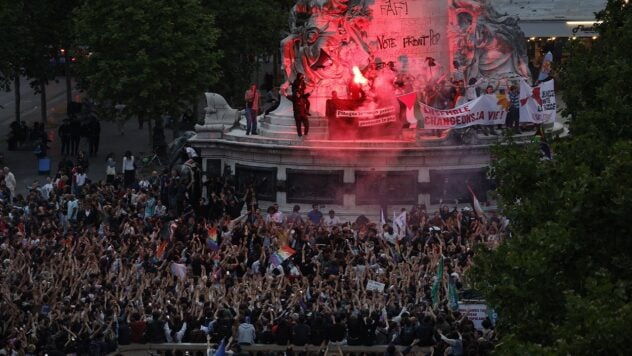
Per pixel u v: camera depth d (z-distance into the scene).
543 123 123.69
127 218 111.56
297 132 125.62
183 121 164.00
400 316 84.19
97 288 88.88
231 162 129.00
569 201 63.22
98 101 147.88
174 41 146.00
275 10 168.12
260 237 105.31
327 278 93.69
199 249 99.88
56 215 115.00
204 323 85.25
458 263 95.81
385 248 100.50
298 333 83.75
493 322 84.00
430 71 126.94
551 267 62.84
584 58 82.00
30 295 88.56
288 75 130.88
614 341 55.09
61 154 155.12
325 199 124.88
